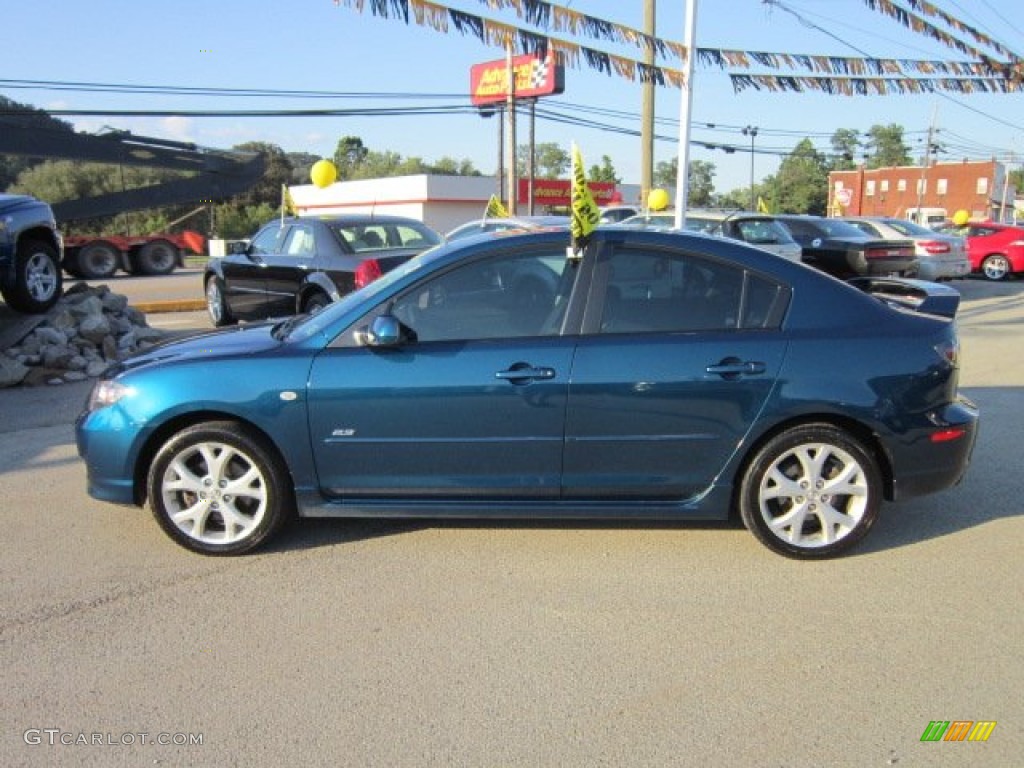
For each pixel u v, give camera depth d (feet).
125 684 10.57
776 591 12.99
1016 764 9.05
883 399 13.51
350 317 13.96
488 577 13.48
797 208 288.30
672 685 10.51
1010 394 25.99
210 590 13.08
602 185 151.74
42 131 72.79
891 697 10.23
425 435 13.69
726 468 13.76
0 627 11.95
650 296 13.83
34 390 27.22
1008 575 13.53
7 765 9.07
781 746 9.34
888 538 15.03
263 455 13.89
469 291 13.92
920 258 56.03
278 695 10.32
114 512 16.35
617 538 14.96
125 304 34.50
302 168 262.88
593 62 30.73
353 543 14.83
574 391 13.44
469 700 10.20
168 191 86.07
